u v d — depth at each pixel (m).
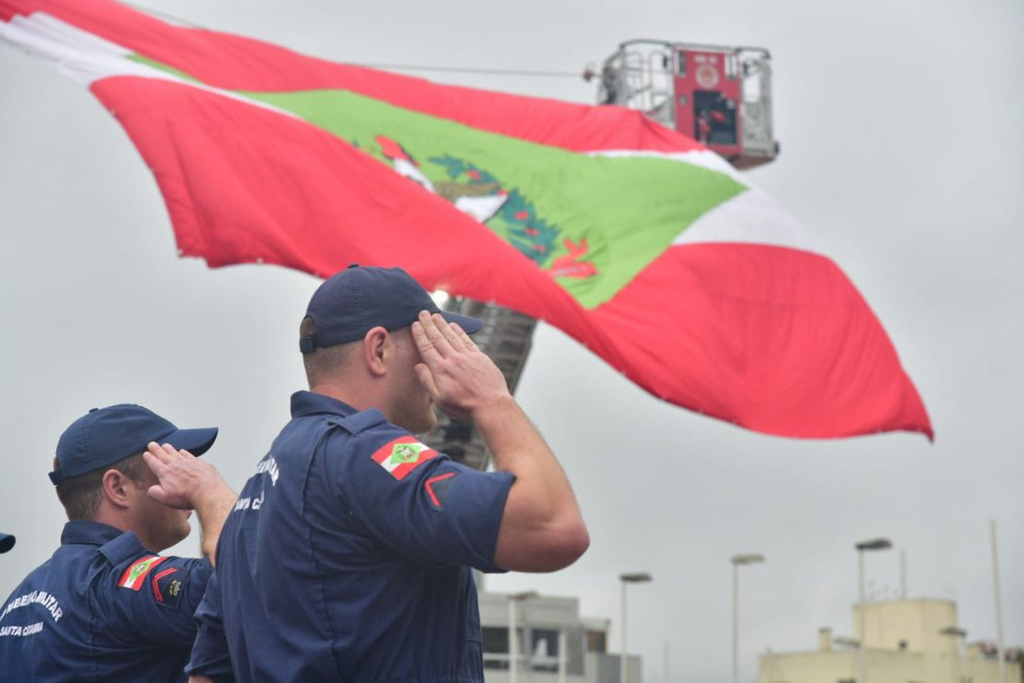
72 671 6.73
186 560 6.70
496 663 50.97
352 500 4.91
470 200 24.75
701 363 23.25
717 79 50.12
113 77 18.41
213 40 22.16
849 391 23.62
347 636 4.89
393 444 4.97
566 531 4.78
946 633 81.06
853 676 82.56
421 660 4.96
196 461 6.36
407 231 18.53
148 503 7.17
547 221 24.78
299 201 17.83
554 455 5.00
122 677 6.73
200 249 17.09
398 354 5.32
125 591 6.66
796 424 23.38
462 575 5.12
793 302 24.39
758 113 50.16
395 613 4.93
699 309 23.80
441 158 24.69
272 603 4.98
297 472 5.03
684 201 25.16
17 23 19.25
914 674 83.94
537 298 19.34
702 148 26.33
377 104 24.80
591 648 59.12
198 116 17.75
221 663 5.45
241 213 17.39
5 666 6.97
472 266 18.66
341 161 18.45
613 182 25.53
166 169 17.31
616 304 23.73
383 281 5.36
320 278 17.72
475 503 4.75
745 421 23.22
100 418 7.22
